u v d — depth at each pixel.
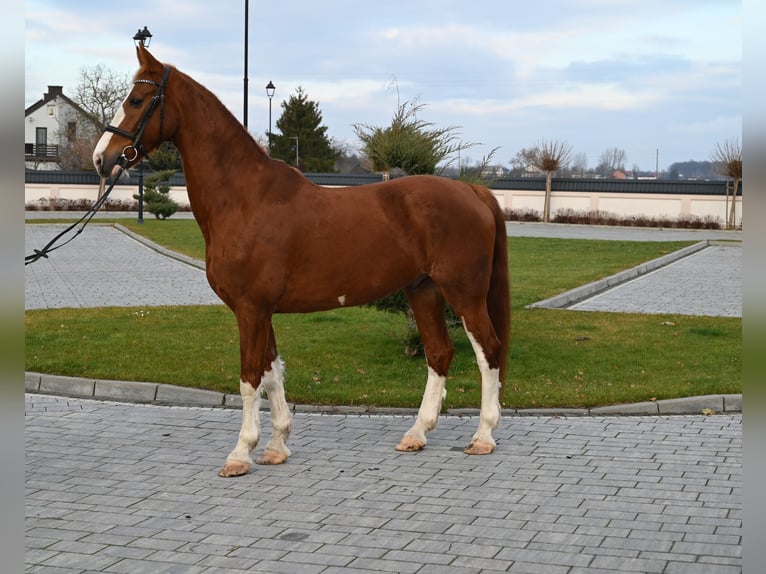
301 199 6.50
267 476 6.33
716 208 40.69
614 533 5.17
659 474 6.34
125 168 6.38
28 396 8.81
